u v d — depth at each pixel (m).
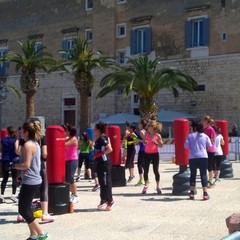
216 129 16.05
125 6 40.25
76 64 34.12
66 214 10.92
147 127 13.95
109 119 35.66
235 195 13.55
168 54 37.78
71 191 12.45
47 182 10.52
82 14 43.00
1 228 9.65
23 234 9.09
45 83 44.94
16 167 8.08
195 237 8.51
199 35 36.38
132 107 39.25
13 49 47.69
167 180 17.61
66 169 12.16
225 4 35.00
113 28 40.62
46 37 45.31
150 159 13.95
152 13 38.72
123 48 40.31
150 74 31.33
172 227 9.38
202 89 35.88
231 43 34.69
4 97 40.44
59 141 10.98
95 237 8.66
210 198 13.01
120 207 11.76
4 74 47.62
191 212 10.95
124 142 18.20
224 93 34.84
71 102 43.09
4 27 48.41
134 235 8.77
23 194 8.04
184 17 37.00
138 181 17.05
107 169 11.39
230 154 27.83
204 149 12.72
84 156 18.03
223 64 34.94
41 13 45.81
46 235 8.16
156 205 11.98
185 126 13.88
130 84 29.67
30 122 8.34
